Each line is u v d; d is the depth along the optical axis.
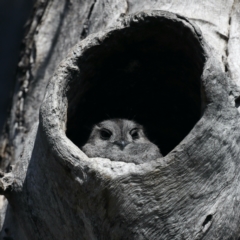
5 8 21.45
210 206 8.87
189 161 8.63
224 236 9.07
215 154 8.88
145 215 8.54
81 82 10.43
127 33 10.23
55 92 9.50
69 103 10.28
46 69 13.50
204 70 9.25
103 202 8.59
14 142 13.17
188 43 10.01
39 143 9.56
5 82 20.59
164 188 8.53
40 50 13.70
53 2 14.26
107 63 10.72
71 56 9.94
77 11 13.63
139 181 8.48
